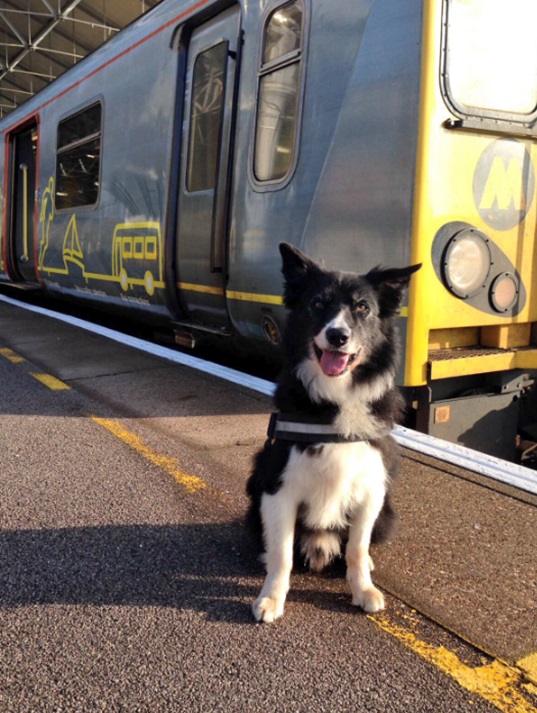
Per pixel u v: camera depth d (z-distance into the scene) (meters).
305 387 2.07
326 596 2.07
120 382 4.17
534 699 1.60
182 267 4.59
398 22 3.02
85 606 1.98
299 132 3.49
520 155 3.21
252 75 3.84
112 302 5.77
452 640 1.83
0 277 9.24
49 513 2.52
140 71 4.99
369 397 2.07
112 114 5.43
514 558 2.23
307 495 2.05
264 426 3.39
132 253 5.16
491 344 3.35
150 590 2.07
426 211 2.98
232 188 4.02
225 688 1.64
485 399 3.33
